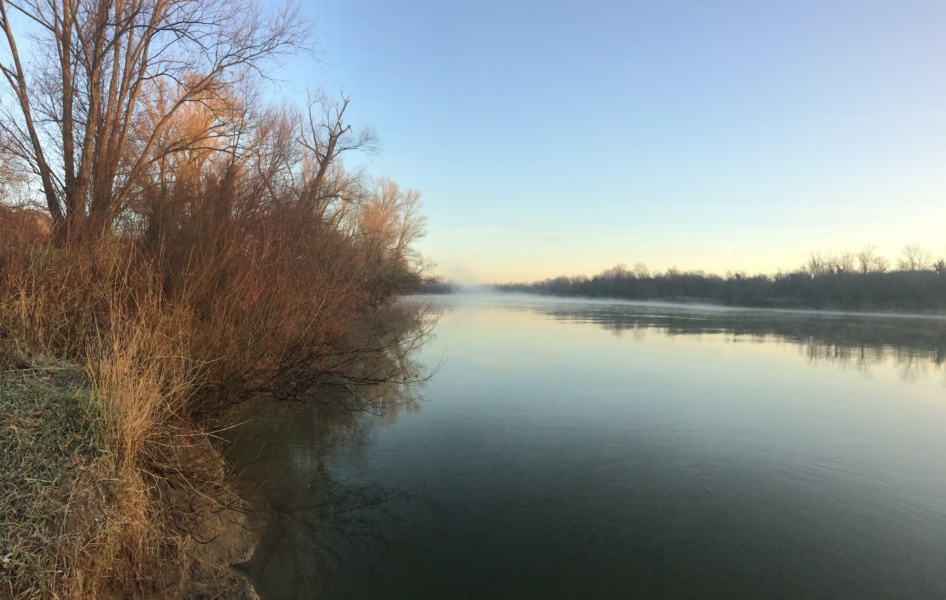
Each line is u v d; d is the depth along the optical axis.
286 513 5.55
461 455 7.61
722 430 9.12
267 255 7.75
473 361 16.20
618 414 10.06
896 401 11.69
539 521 5.67
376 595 4.29
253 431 7.91
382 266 23.78
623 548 5.16
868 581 4.66
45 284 5.25
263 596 4.17
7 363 4.31
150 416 4.42
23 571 2.91
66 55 10.99
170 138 13.56
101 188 8.40
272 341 6.71
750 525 5.68
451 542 5.17
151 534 3.89
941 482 6.88
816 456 7.84
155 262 6.79
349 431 8.53
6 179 9.77
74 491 3.37
